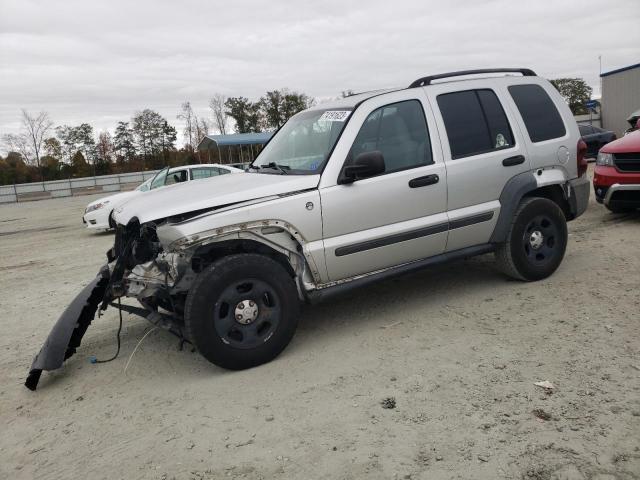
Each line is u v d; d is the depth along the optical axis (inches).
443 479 100.7
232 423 127.8
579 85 3070.9
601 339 153.4
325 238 164.7
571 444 107.6
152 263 156.0
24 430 136.1
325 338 175.0
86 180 1704.0
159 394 147.6
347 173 162.6
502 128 199.3
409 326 178.4
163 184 479.8
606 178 301.0
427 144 183.2
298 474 106.4
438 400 128.9
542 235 206.8
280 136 211.3
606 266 222.5
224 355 150.4
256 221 153.9
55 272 332.8
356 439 116.0
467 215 187.8
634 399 121.4
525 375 136.9
